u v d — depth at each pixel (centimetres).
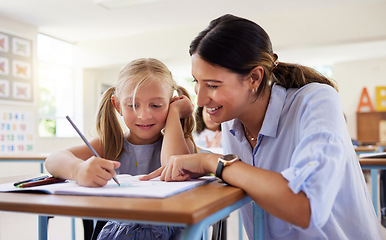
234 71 82
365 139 832
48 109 649
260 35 87
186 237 48
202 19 541
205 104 86
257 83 88
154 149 119
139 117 108
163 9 491
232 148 109
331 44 570
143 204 54
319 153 66
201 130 262
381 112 823
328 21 549
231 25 83
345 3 477
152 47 624
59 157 88
